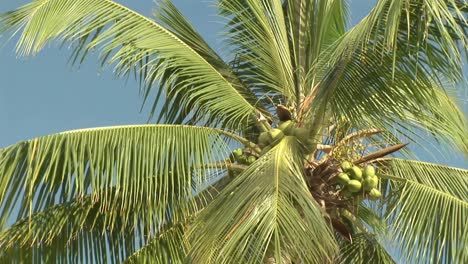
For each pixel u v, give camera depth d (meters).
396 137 10.88
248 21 11.53
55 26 10.12
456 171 11.03
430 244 9.93
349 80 9.41
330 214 9.91
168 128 9.71
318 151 10.05
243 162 10.06
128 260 10.04
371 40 9.20
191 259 8.45
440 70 9.38
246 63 11.42
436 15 8.41
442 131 10.27
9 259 9.88
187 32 11.23
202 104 10.50
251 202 8.38
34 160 9.39
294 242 8.07
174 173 9.80
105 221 9.66
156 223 9.71
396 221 10.12
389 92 9.38
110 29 10.30
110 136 9.52
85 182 9.52
